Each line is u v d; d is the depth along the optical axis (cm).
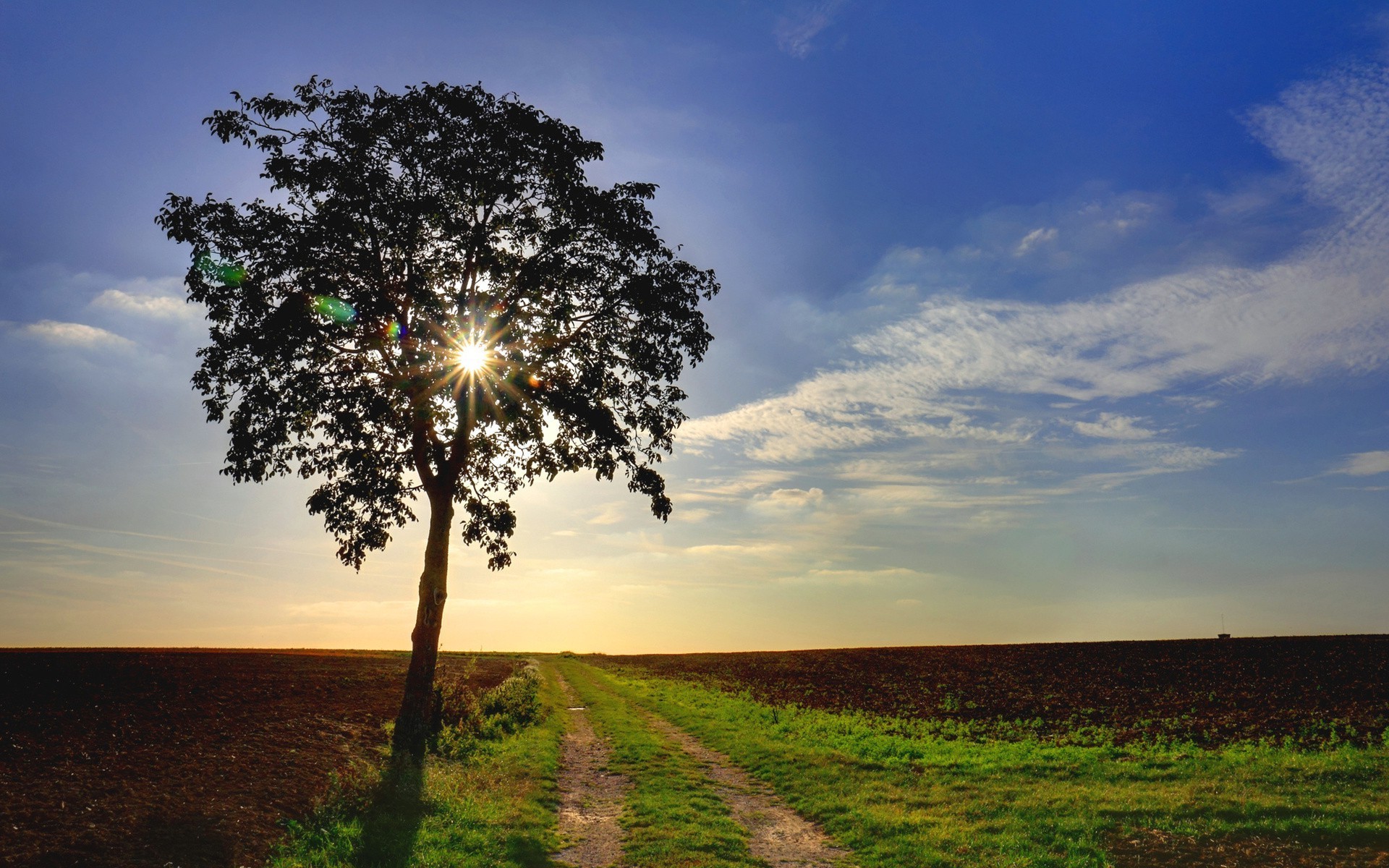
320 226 2205
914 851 1325
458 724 2531
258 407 2211
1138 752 2233
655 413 2594
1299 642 6206
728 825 1533
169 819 1162
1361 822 1260
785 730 3148
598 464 2523
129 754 1587
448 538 2305
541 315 2397
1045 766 1953
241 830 1179
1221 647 6209
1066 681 4962
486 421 2419
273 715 2386
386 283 2280
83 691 2619
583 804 1731
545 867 1248
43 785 1259
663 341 2548
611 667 8744
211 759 1614
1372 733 2627
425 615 2222
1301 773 1659
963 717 3659
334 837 1234
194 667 4053
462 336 2273
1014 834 1362
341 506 2384
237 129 2209
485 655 9981
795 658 8438
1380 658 5028
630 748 2512
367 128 2262
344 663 5569
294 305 2178
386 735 2270
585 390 2439
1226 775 1706
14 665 3425
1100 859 1205
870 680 5772
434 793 1619
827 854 1379
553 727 3006
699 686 5766
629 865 1277
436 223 2303
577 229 2453
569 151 2420
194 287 2175
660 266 2538
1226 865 1145
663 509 2558
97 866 954
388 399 2261
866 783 1886
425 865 1176
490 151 2347
